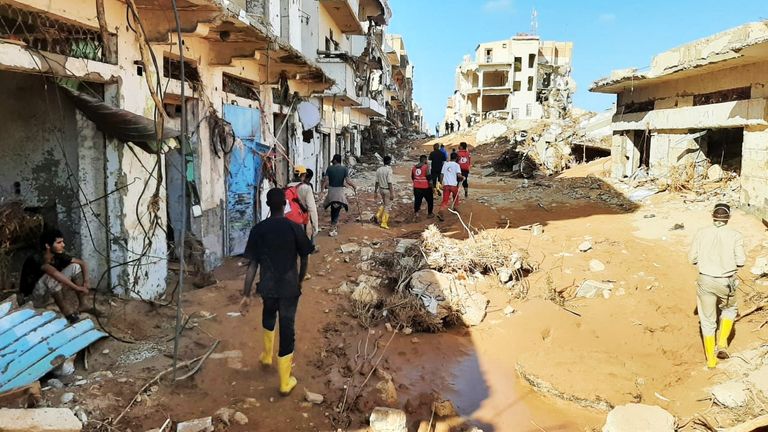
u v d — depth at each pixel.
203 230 8.82
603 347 7.22
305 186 8.93
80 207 6.23
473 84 64.81
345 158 27.58
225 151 9.37
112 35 6.09
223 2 6.71
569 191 17.78
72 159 6.23
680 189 14.40
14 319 4.73
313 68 12.13
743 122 11.64
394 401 5.46
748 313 7.57
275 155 11.84
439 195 17.67
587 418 5.61
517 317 7.95
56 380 4.67
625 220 13.05
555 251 10.77
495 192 18.91
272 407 4.97
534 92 59.59
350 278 8.87
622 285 8.90
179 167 8.36
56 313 5.20
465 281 8.97
